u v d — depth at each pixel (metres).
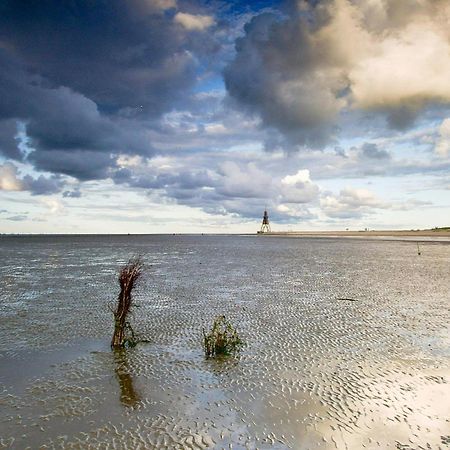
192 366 11.34
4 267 39.94
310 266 41.47
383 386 9.97
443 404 9.02
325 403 9.00
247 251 73.44
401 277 31.89
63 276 32.41
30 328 15.60
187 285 27.19
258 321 16.75
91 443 7.31
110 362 11.67
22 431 7.74
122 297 13.25
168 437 7.54
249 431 7.78
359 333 14.88
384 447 7.28
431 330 15.34
